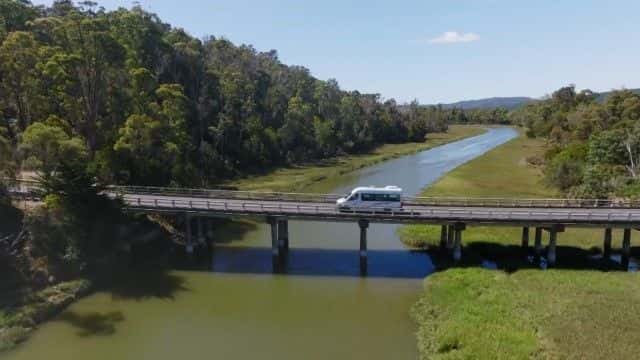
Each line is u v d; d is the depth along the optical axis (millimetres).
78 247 45031
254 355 32781
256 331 36500
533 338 31641
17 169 45562
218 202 53781
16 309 37031
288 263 50875
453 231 53438
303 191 86375
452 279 43656
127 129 61562
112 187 55188
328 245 56781
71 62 60781
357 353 32938
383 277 47094
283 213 49969
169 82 95500
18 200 48500
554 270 45594
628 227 48406
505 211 51594
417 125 198375
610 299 37656
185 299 42219
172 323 37750
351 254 53688
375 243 57344
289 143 124750
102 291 43219
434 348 32250
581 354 29438
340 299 42312
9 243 42781
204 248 55156
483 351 30031
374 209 50531
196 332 36312
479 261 49531
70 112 63469
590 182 73000
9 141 49875
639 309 35688
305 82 168625
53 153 47688
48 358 32250
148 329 36688
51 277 42000
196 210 51438
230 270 48938
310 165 120062
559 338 31344
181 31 119375
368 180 99375
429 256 52531
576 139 119188
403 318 38531
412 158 139875
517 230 59656
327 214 49750
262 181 95750
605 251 50312
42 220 44906
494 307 36531
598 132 101562
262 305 41156
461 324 34000
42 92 63656
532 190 84000
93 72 64938
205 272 48375
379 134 178625
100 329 36469
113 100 66875
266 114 125125
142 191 59750
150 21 99688
